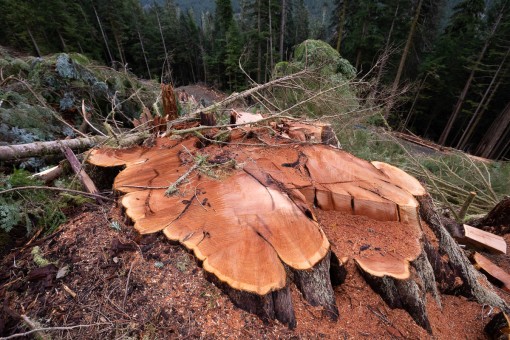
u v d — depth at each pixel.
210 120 2.92
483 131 15.38
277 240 1.40
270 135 2.64
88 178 2.35
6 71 4.43
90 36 21.59
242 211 1.55
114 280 1.45
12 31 16.20
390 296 1.48
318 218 1.79
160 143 2.61
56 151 3.17
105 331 1.25
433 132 17.16
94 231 1.77
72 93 4.53
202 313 1.26
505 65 12.66
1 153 2.73
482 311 1.88
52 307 1.37
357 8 14.62
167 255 1.47
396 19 13.48
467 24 13.98
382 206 1.83
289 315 1.26
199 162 2.01
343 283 1.55
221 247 1.37
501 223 3.57
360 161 2.25
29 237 1.99
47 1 17.38
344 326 1.36
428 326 1.48
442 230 2.02
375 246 1.65
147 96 5.77
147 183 1.92
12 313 1.34
